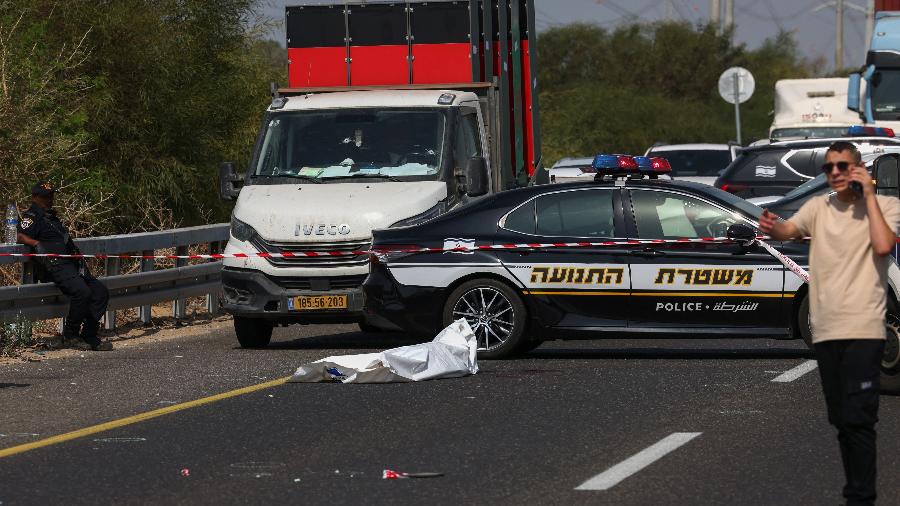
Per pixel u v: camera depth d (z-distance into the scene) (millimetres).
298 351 27406
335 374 22469
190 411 19891
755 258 24156
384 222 26906
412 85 31500
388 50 32562
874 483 13570
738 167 43656
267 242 27188
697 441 17297
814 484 14969
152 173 42719
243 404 20453
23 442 17734
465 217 25547
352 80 32656
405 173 28359
